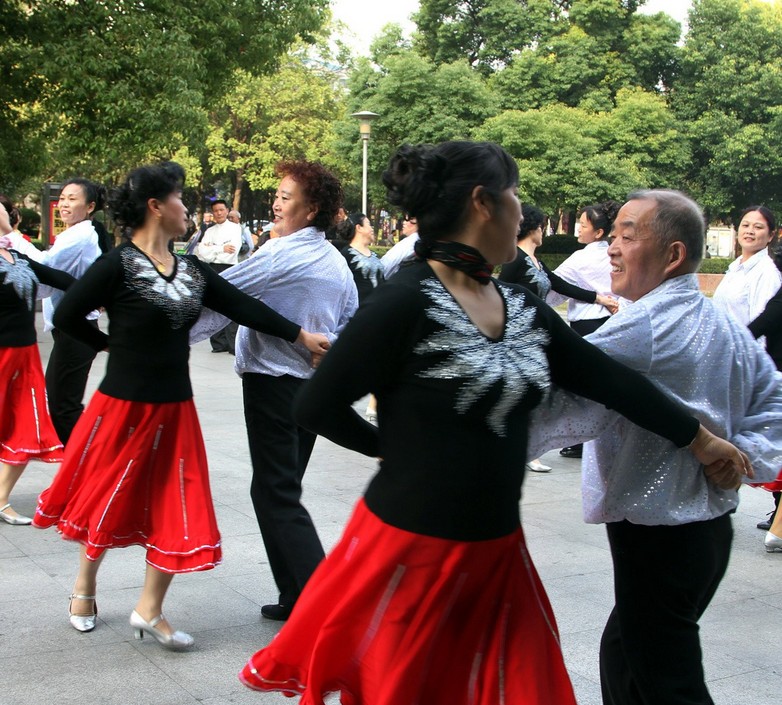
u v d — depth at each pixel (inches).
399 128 1185.4
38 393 197.9
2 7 527.8
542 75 1294.3
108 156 586.2
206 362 463.5
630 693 97.7
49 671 128.8
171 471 133.9
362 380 75.1
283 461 145.1
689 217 92.8
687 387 91.7
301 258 147.6
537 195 1158.3
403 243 265.7
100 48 538.6
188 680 127.3
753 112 1379.2
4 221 197.2
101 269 130.3
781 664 140.7
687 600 93.4
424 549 75.8
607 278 275.3
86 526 134.8
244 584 165.8
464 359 75.2
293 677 82.7
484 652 79.7
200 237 509.7
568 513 219.0
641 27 1363.2
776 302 191.6
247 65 641.6
